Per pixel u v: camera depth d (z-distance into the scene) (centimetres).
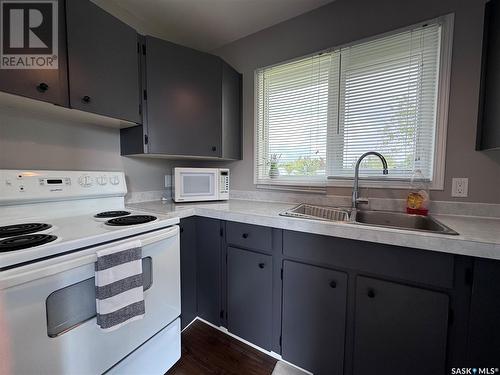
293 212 141
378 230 97
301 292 120
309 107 174
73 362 84
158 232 117
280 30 180
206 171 182
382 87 145
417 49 134
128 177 176
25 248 75
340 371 112
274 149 192
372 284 101
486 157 120
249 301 139
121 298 94
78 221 117
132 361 106
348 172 161
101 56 124
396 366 99
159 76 152
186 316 154
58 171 128
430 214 132
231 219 140
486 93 114
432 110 133
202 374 126
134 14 168
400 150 143
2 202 106
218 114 178
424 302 92
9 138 117
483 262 82
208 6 161
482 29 116
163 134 155
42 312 75
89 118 135
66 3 109
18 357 70
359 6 149
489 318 82
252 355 138
